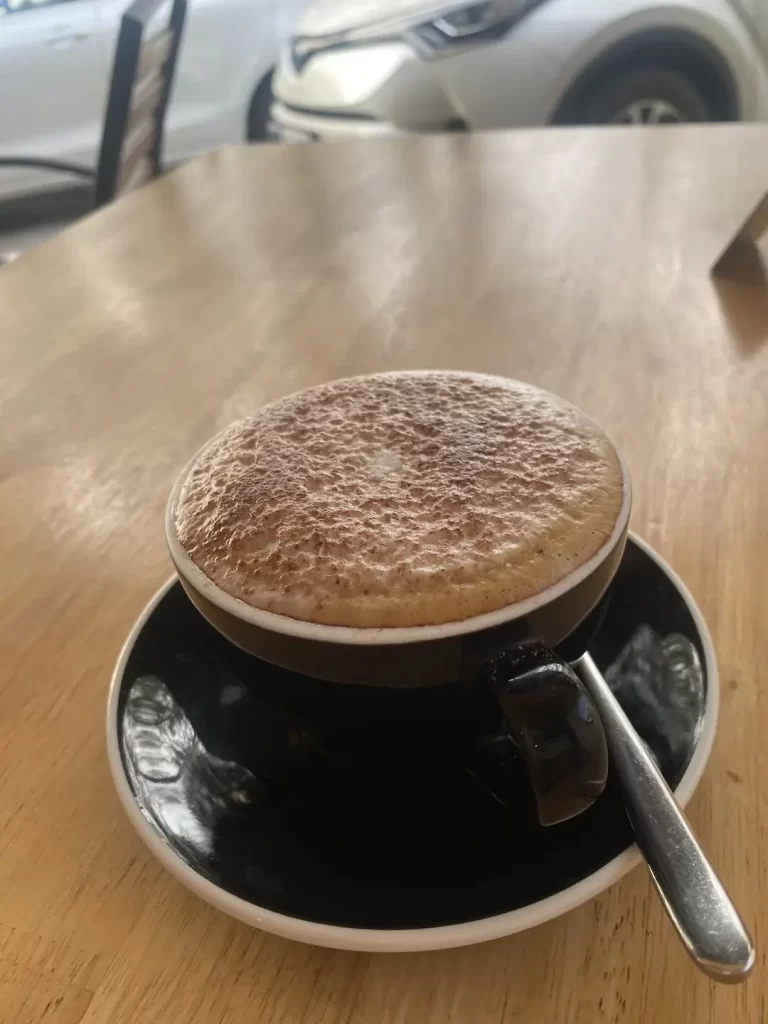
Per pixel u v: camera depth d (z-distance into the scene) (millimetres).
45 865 294
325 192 897
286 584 239
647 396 514
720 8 1856
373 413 309
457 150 963
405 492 265
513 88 1742
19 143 2730
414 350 596
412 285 689
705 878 220
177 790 285
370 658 228
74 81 2703
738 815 282
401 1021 240
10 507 489
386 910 238
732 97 1943
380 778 283
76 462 523
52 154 2762
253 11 2674
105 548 447
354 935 230
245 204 895
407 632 225
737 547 394
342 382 337
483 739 260
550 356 567
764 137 883
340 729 260
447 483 266
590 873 239
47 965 262
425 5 1684
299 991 249
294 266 750
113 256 810
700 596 369
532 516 250
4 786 324
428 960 253
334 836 264
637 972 245
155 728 308
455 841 257
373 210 840
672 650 313
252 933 266
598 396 519
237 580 247
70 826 307
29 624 402
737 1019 232
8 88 2635
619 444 472
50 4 2633
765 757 301
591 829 251
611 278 659
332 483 273
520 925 230
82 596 416
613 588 349
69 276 781
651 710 294
